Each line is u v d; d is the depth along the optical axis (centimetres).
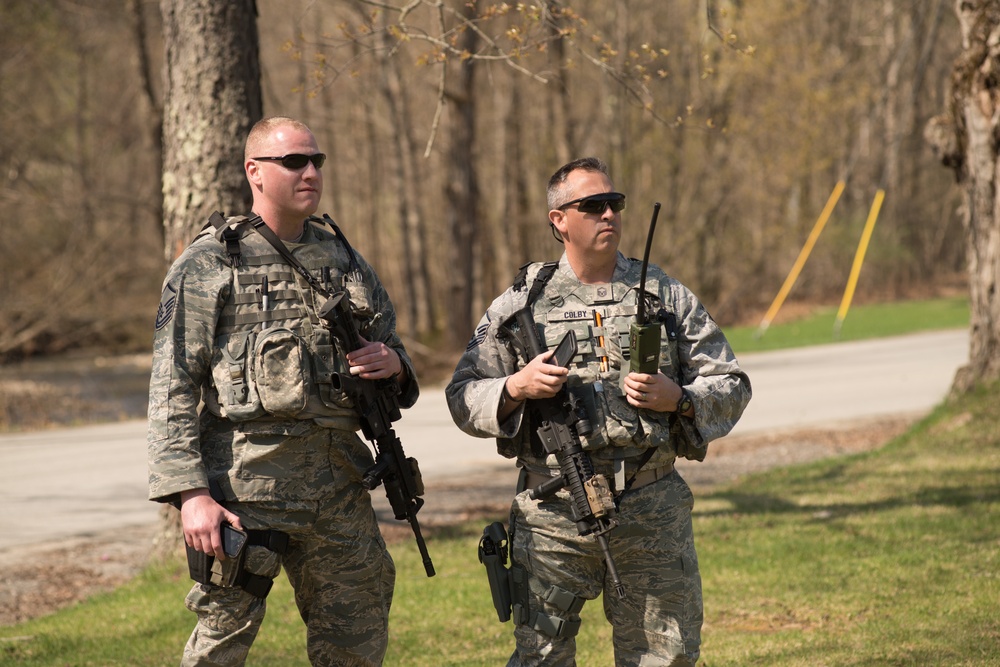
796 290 5303
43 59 3381
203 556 430
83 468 1617
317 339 456
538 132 4350
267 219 467
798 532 948
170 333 440
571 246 466
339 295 452
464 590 836
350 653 473
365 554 471
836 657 622
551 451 447
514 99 4103
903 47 2033
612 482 452
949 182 6078
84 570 1005
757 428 1723
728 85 3900
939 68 5050
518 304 473
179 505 436
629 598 461
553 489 450
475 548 990
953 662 599
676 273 4328
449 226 3353
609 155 3906
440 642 714
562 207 461
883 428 1645
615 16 3838
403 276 4128
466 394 463
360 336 459
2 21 3112
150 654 714
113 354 4119
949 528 910
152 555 995
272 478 444
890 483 1110
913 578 778
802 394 2117
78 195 3541
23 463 1689
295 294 459
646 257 434
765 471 1330
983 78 1256
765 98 4112
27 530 1184
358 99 3912
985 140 1267
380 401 468
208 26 933
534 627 465
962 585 753
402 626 754
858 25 5025
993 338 1328
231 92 941
